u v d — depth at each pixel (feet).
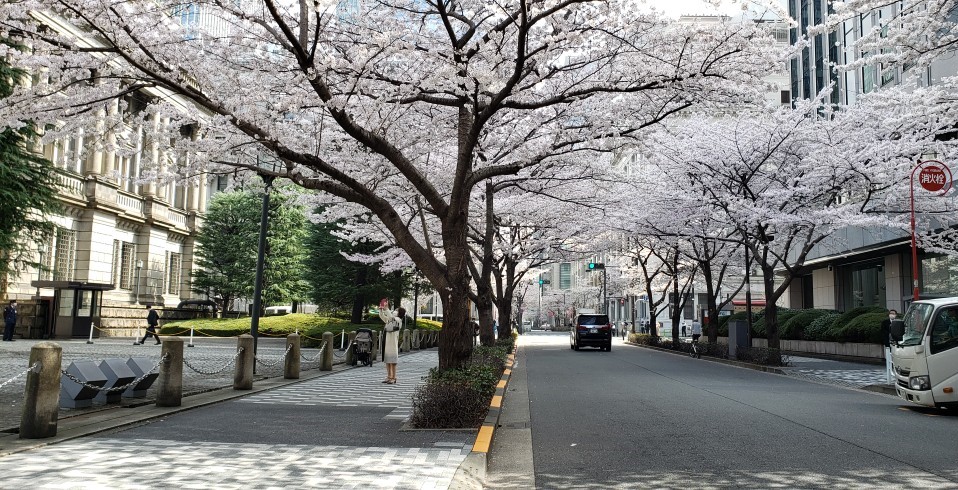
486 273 66.03
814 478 21.77
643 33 38.96
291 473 21.01
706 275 103.04
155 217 166.09
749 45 36.29
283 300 163.94
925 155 75.31
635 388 52.19
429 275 37.11
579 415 37.04
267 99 36.73
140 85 35.04
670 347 122.42
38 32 33.24
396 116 40.16
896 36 36.29
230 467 21.77
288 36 29.78
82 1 30.89
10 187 72.18
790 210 75.77
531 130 51.24
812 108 74.95
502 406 41.09
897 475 22.17
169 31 33.78
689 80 38.32
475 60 35.27
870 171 66.08
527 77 41.01
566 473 22.88
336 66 33.88
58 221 135.85
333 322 134.62
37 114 35.06
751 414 36.96
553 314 391.65
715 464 24.00
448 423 30.32
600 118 43.70
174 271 181.06
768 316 79.46
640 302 249.75
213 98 36.27
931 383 36.55
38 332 121.29
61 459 22.50
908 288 102.78
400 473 21.13
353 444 26.30
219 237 161.79
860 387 54.75
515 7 35.22
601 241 107.96
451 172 60.85
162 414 33.60
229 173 42.04
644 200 80.94
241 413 35.32
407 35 36.76
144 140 46.34
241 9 35.35
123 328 143.43
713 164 76.13
